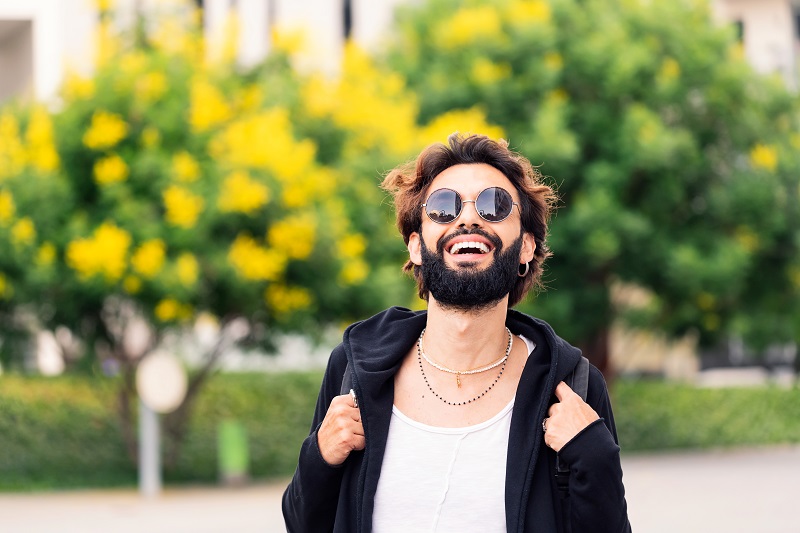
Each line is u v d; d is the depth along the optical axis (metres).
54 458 19.88
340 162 19.52
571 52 24.92
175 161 17.53
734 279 25.11
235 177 17.34
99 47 18.66
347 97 19.98
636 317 27.12
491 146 3.62
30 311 18.45
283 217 17.83
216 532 13.93
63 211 17.61
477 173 3.59
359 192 19.36
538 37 24.36
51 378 21.33
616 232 24.11
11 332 19.06
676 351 38.16
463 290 3.44
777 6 37.03
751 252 26.23
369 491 3.42
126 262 17.19
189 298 17.55
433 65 24.86
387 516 3.42
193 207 17.22
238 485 19.34
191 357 23.12
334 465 3.50
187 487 19.08
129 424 19.80
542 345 3.53
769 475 20.70
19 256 17.34
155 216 17.64
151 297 17.62
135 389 20.16
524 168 3.66
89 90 17.92
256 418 22.38
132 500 17.25
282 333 19.42
